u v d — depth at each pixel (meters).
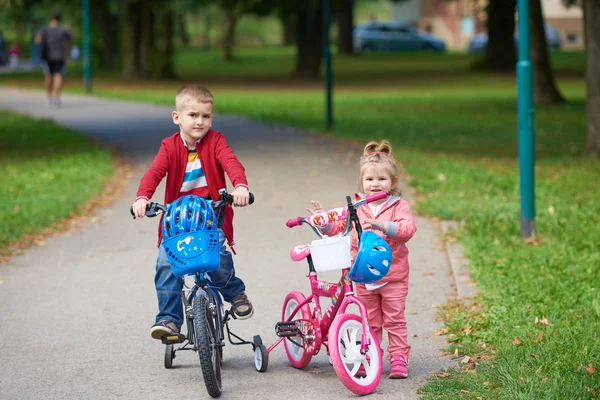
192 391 6.33
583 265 9.47
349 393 6.21
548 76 33.22
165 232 5.90
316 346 6.44
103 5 61.97
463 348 6.96
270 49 89.50
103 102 34.06
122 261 10.30
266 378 6.58
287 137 22.19
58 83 31.62
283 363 6.95
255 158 18.36
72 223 12.44
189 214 5.82
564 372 6.18
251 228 11.96
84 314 8.29
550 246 10.41
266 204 13.56
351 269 6.00
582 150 19.36
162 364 6.95
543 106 32.31
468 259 9.93
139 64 51.50
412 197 14.09
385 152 6.52
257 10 53.03
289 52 83.19
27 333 7.75
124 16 51.12
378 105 33.66
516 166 17.34
